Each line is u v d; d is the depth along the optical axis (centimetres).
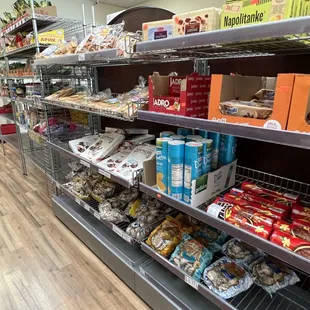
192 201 104
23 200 261
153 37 105
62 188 211
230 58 130
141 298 144
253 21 73
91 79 226
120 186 188
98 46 142
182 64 157
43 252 182
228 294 105
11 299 144
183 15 90
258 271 113
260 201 103
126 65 196
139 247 162
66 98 184
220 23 82
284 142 70
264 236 84
